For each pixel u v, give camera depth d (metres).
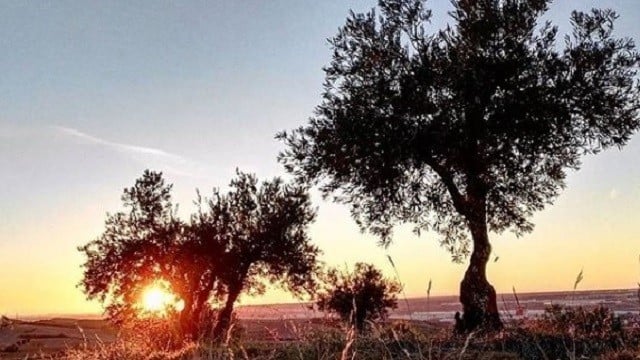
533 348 10.53
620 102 20.58
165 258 36.34
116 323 32.97
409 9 21.16
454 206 21.33
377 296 34.50
